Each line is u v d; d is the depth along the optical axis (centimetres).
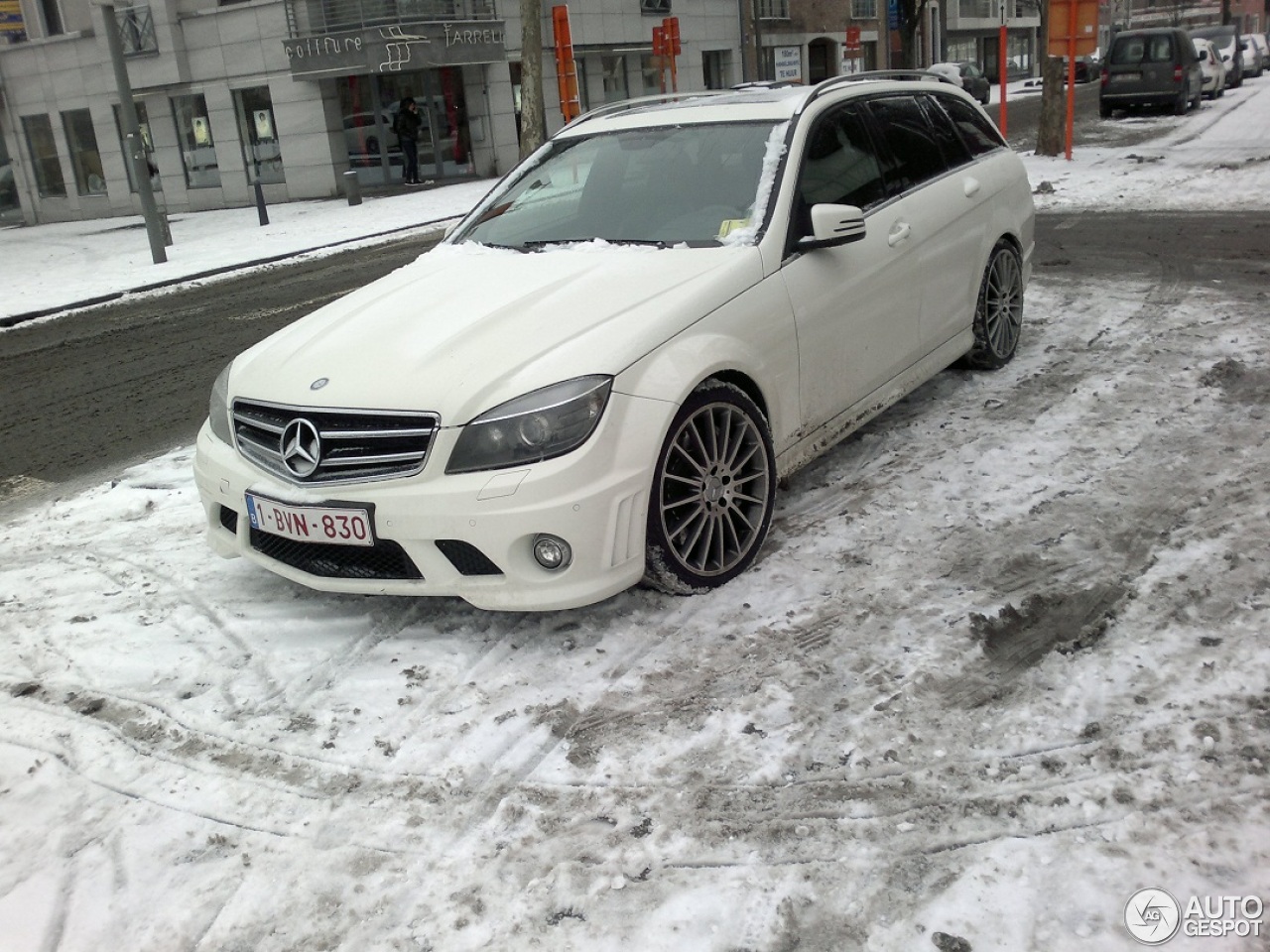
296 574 359
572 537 320
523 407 319
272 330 970
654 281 373
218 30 2516
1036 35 6247
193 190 2709
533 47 1606
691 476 358
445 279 414
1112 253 919
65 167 2950
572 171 477
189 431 656
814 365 414
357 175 2327
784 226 405
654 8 3017
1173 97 2334
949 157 541
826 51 4088
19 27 2844
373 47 2305
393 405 327
